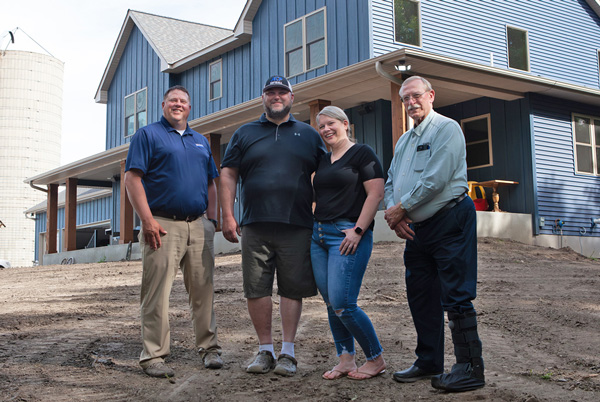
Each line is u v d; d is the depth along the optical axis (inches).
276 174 160.2
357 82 518.0
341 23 598.5
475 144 600.4
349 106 609.0
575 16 730.8
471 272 139.5
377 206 151.9
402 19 592.1
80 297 317.4
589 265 420.2
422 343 147.4
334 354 179.9
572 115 599.2
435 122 145.3
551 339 194.5
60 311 264.1
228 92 741.3
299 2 647.1
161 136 165.0
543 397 132.0
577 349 181.3
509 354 176.1
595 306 250.4
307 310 252.1
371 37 567.5
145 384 149.3
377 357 151.9
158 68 842.2
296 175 161.3
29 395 138.7
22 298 322.7
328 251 156.3
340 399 134.9
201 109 783.7
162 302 160.9
